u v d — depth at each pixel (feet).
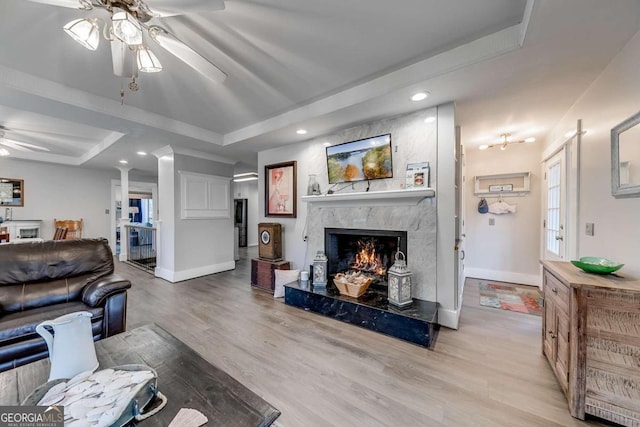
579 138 7.90
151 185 25.02
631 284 4.69
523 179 13.69
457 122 10.27
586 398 4.74
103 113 9.16
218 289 13.05
